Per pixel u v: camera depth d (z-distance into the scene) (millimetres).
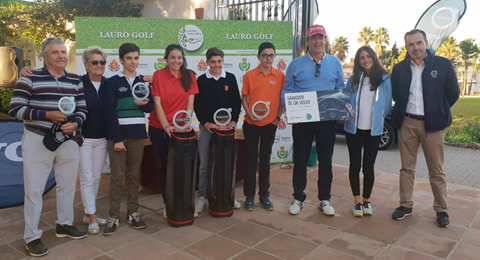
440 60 3205
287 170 5430
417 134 3365
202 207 3717
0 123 3865
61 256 2729
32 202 2697
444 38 4727
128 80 3096
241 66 5230
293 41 5750
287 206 3906
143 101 3051
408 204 3547
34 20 9438
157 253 2789
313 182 4828
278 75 3605
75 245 2918
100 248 2869
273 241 3014
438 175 3338
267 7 5973
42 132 2641
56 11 9023
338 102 3414
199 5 8102
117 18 4746
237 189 4559
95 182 3184
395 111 3508
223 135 3412
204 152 3682
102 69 2992
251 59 5250
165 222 3434
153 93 3217
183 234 3152
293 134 3652
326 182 3648
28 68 2633
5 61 4430
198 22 5012
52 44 2588
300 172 3682
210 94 3502
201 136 3645
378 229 3264
